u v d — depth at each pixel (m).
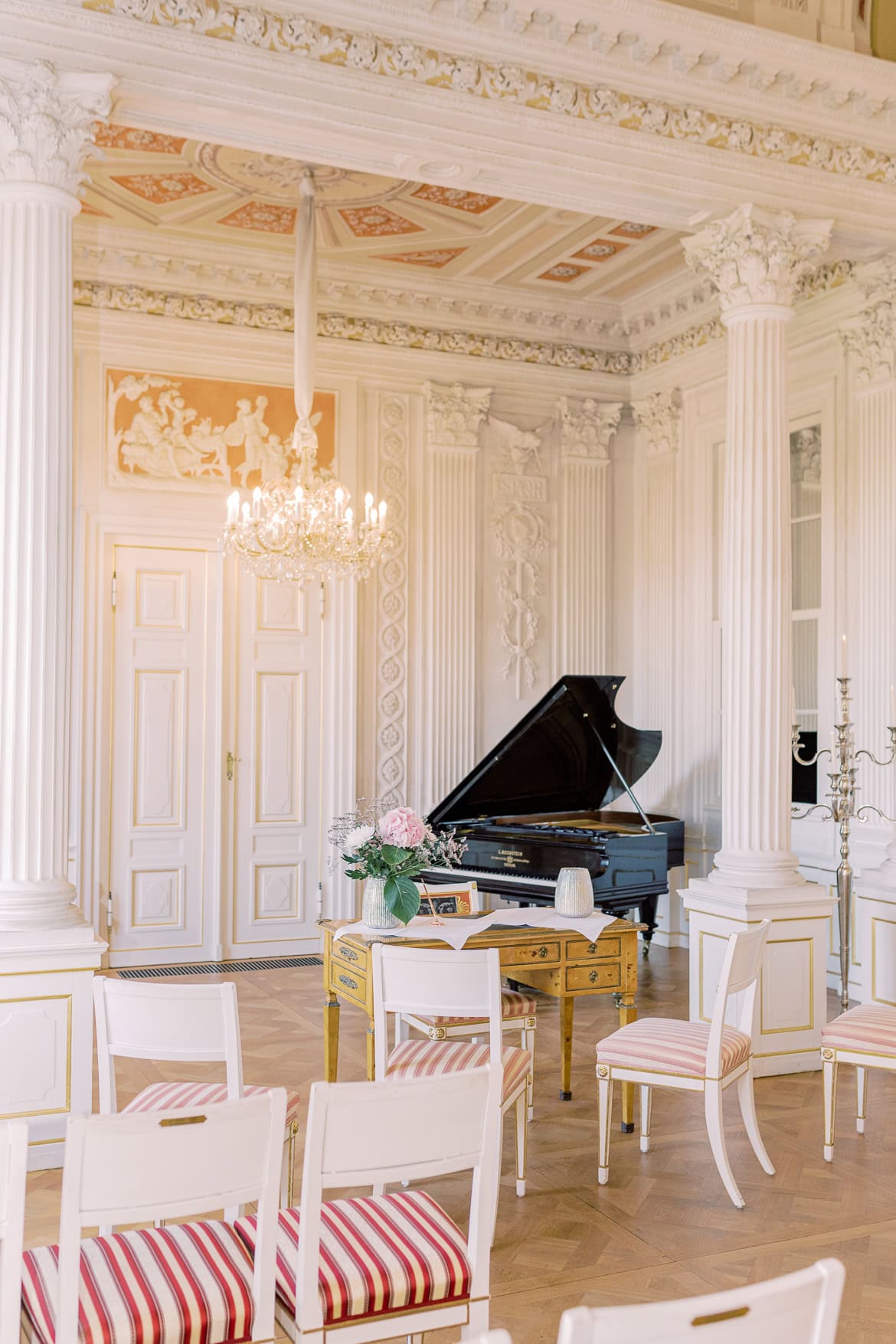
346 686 8.68
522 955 4.84
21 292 4.59
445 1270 2.53
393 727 8.84
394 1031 6.17
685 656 9.06
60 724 4.62
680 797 9.02
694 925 6.00
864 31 6.16
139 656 8.26
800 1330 1.79
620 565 9.60
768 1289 1.74
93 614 8.07
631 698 9.59
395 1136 2.50
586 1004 6.96
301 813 8.62
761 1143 4.43
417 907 4.86
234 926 8.45
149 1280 2.38
